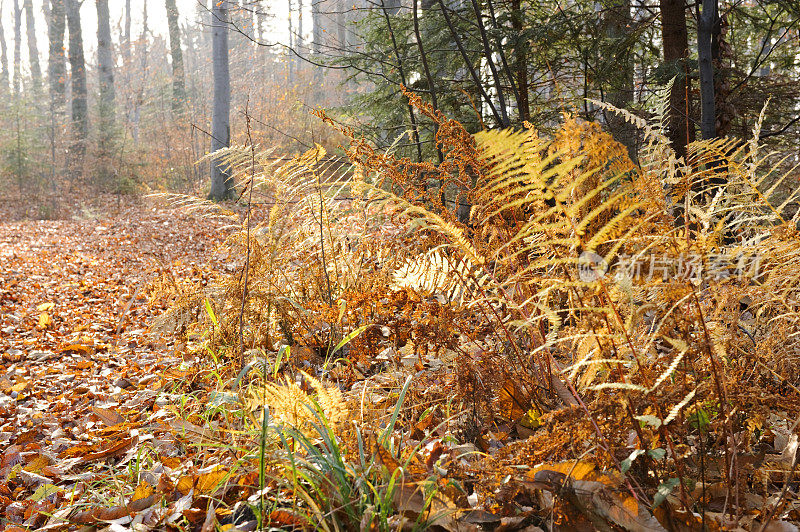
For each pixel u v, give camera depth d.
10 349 5.42
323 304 3.09
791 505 1.44
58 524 2.18
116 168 23.61
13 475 2.83
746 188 1.76
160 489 2.22
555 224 1.36
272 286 3.34
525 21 7.69
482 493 1.56
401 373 2.56
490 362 1.94
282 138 20.84
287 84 25.06
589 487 1.35
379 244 3.11
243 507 1.81
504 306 2.04
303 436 1.67
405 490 1.50
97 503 2.36
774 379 1.73
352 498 1.54
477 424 1.97
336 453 1.57
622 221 1.45
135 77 35.03
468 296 2.13
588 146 1.55
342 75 23.11
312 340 3.25
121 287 8.23
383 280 2.67
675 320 1.37
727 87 6.53
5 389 4.35
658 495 1.29
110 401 3.91
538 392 1.87
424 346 2.24
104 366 4.86
